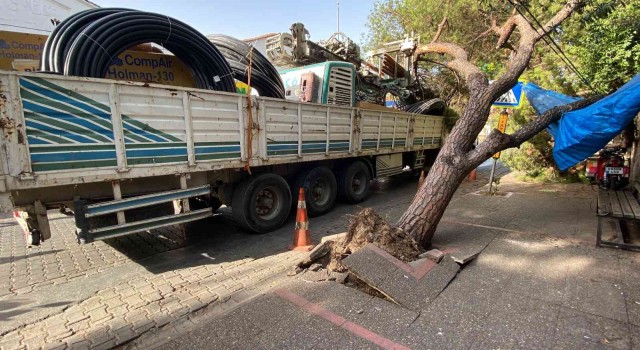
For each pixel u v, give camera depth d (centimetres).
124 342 279
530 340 268
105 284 388
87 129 361
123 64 503
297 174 659
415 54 840
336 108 666
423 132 1010
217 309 329
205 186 482
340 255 399
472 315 302
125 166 392
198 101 448
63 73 409
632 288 347
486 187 923
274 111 546
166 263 450
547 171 989
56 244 532
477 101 504
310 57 828
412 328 285
